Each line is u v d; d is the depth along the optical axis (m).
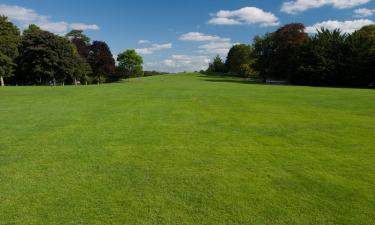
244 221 5.68
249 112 17.27
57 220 5.65
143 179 7.48
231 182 7.36
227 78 94.69
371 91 33.28
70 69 67.56
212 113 16.77
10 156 9.12
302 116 16.16
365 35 63.16
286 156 9.32
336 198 6.60
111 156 9.16
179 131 12.36
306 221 5.70
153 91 30.17
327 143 10.83
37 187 6.99
